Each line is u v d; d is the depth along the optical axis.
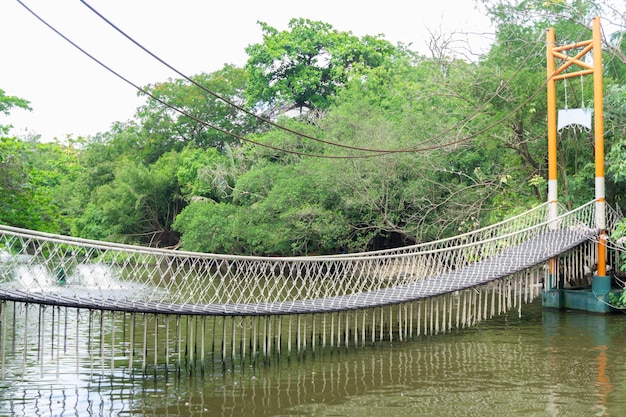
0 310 11.53
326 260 15.96
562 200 23.00
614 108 21.20
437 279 18.47
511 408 11.09
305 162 31.52
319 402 11.44
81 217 43.91
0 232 10.83
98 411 10.83
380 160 28.81
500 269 18.39
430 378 13.04
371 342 16.72
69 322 19.48
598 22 19.41
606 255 20.53
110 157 48.09
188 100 45.00
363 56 41.34
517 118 23.44
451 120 27.97
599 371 13.43
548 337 16.88
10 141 20.34
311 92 43.31
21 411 10.75
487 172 27.53
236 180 36.41
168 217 44.22
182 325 19.28
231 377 13.12
